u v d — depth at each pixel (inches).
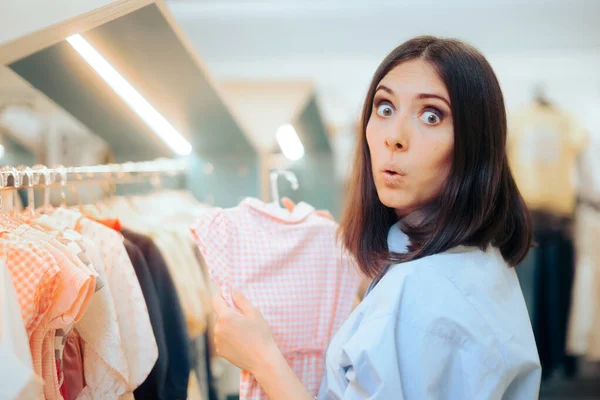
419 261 36.5
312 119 114.2
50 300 35.1
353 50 141.5
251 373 40.4
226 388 89.7
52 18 32.6
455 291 34.9
